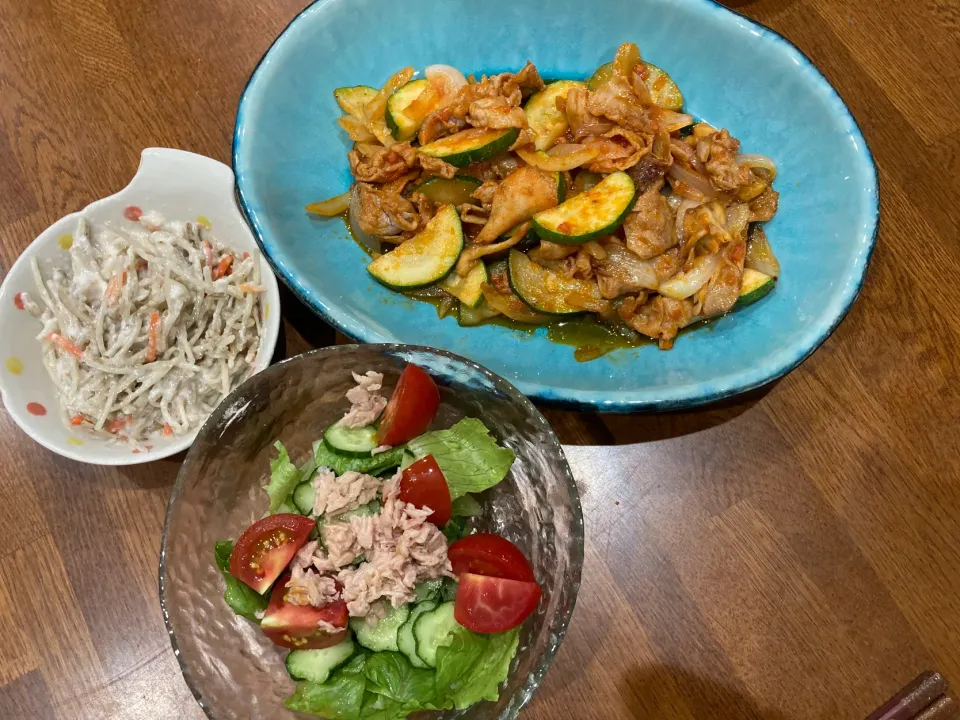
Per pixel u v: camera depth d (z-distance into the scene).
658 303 0.36
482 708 0.28
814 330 0.33
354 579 0.27
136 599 0.33
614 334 0.37
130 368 0.34
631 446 0.36
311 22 0.36
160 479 0.35
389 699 0.26
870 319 0.37
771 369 0.32
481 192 0.37
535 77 0.38
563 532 0.29
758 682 0.33
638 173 0.37
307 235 0.37
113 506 0.34
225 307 0.35
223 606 0.29
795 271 0.36
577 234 0.35
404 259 0.37
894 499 0.35
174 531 0.28
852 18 0.41
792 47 0.36
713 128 0.39
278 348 0.37
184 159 0.34
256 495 0.31
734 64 0.38
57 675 0.33
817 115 0.36
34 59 0.40
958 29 0.41
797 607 0.34
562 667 0.33
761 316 0.36
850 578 0.34
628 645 0.33
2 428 0.35
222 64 0.40
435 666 0.26
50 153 0.39
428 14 0.39
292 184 0.37
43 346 0.34
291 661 0.27
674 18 0.37
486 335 0.37
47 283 0.34
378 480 0.29
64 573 0.34
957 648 0.33
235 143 0.35
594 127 0.37
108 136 0.39
